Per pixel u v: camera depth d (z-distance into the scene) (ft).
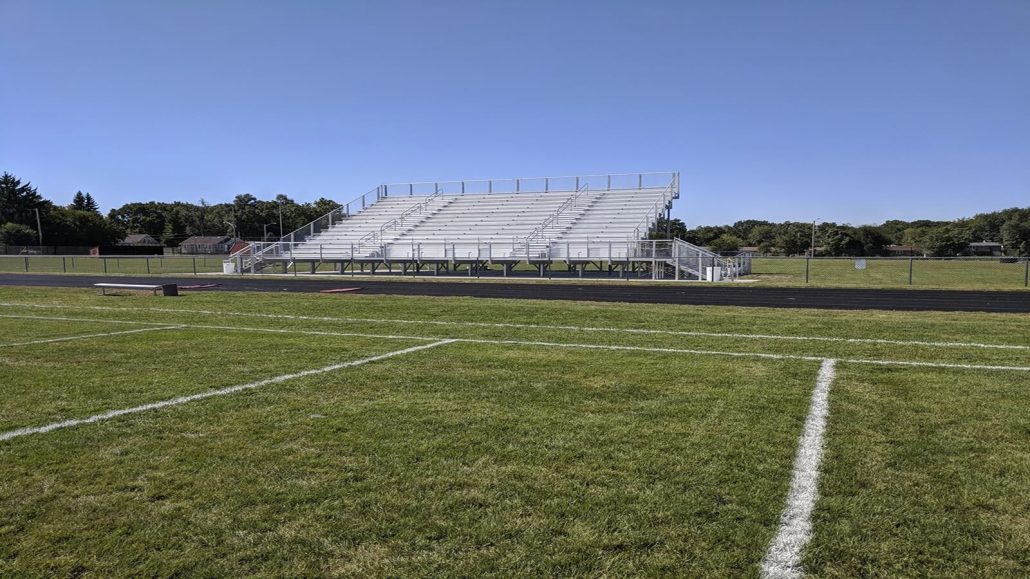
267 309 47.21
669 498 11.34
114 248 261.85
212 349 28.09
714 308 46.52
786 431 15.16
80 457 13.74
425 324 37.47
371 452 13.85
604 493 11.57
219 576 8.96
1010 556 9.39
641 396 18.76
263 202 422.00
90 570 9.14
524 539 9.89
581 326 36.19
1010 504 11.08
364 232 125.08
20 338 32.01
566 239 105.29
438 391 19.56
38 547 9.79
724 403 17.85
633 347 28.27
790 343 29.17
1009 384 20.20
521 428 15.53
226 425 16.01
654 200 116.98
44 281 88.38
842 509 10.89
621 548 9.62
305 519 10.64
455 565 9.16
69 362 25.00
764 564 9.19
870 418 16.26
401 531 10.19
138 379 21.63
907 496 11.41
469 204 131.03
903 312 43.70
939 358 25.05
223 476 12.56
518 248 102.63
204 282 85.61
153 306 50.03
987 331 32.76
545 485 11.95
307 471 12.77
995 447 13.97
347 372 22.62
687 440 14.52
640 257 89.71
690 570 9.03
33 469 13.04
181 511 11.00
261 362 24.72
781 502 11.16
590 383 20.58
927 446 14.03
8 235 253.44
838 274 101.91
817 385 20.11
